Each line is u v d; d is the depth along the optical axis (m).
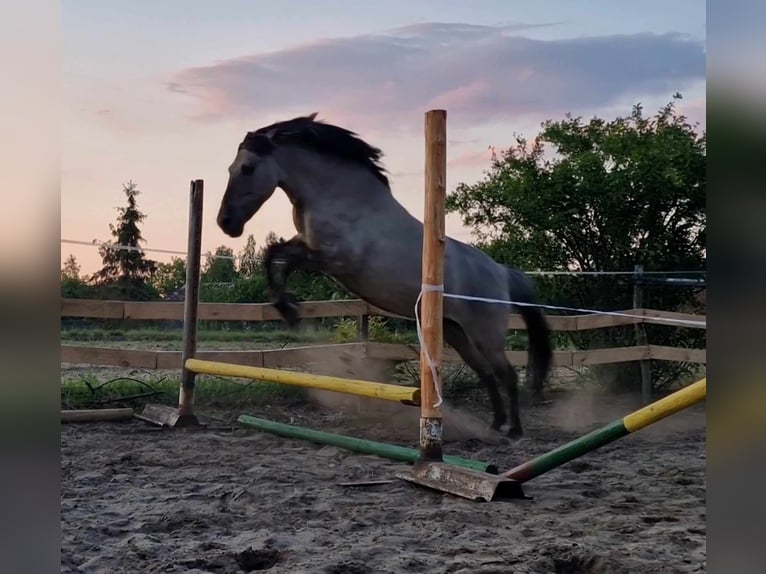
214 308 6.42
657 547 2.51
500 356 5.50
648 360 7.01
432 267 3.67
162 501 3.21
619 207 7.75
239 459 4.23
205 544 2.55
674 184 7.48
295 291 8.73
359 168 5.45
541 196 7.96
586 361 6.93
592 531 2.74
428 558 2.40
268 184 5.39
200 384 6.81
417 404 3.77
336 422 5.98
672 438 5.55
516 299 5.73
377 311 6.87
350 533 2.74
